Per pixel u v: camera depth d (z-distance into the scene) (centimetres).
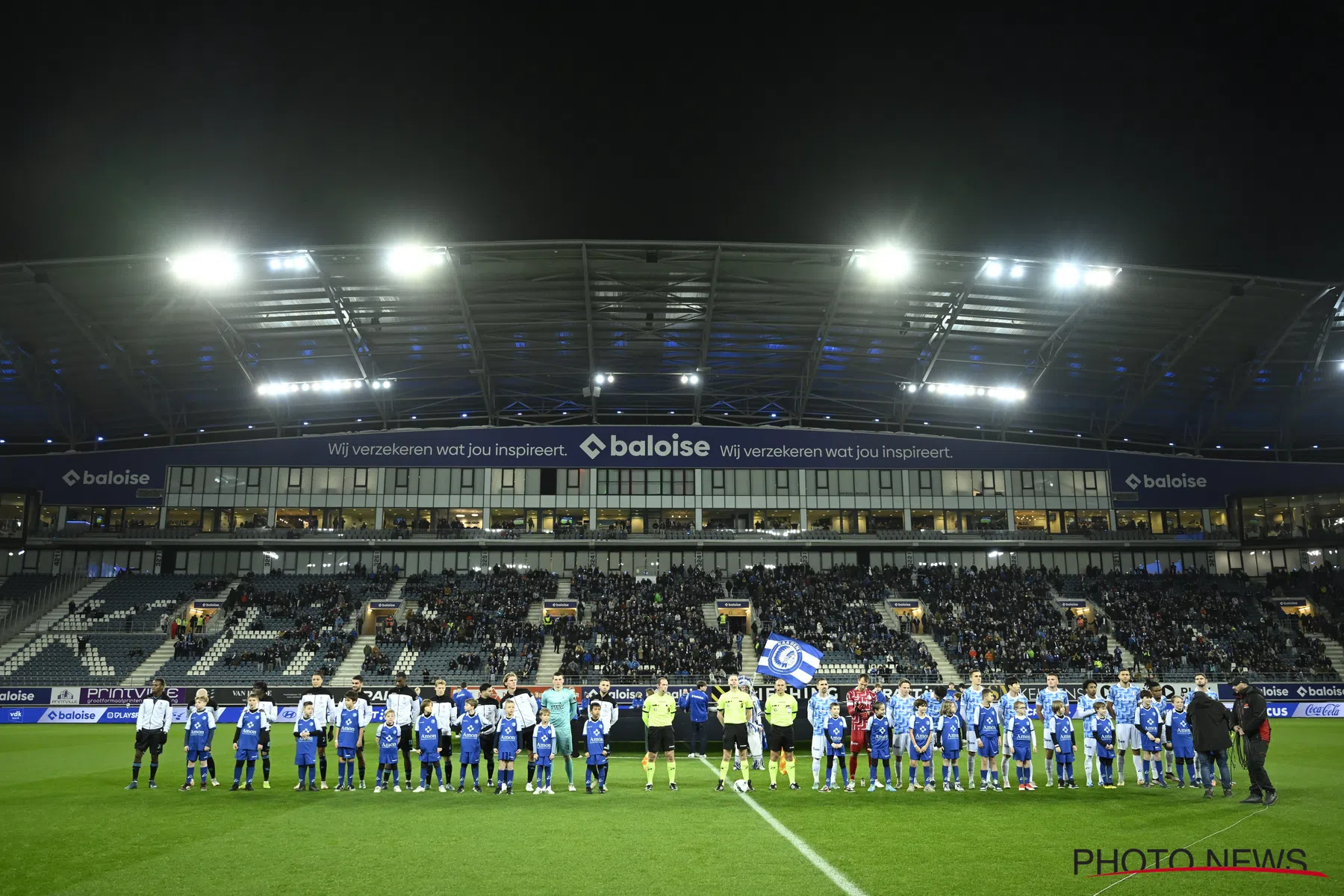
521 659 4919
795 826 1367
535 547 5944
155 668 4894
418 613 5369
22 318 4797
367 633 5619
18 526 5731
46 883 1034
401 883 1022
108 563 5900
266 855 1169
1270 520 6025
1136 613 5572
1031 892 983
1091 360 5516
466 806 1579
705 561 6038
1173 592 5869
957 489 6147
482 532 5884
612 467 6075
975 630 5347
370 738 3216
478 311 5012
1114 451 6216
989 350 5488
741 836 1288
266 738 1850
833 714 1812
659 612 5375
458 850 1189
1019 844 1227
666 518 6041
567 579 5891
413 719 1947
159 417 5791
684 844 1223
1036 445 6212
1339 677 4800
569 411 6300
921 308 5031
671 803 1611
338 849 1202
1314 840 1249
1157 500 6138
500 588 5672
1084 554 6178
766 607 5478
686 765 2347
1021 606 5628
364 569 5856
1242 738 2011
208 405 5925
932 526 6097
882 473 6156
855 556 6103
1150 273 4612
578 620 5388
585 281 4688
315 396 5856
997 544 6006
